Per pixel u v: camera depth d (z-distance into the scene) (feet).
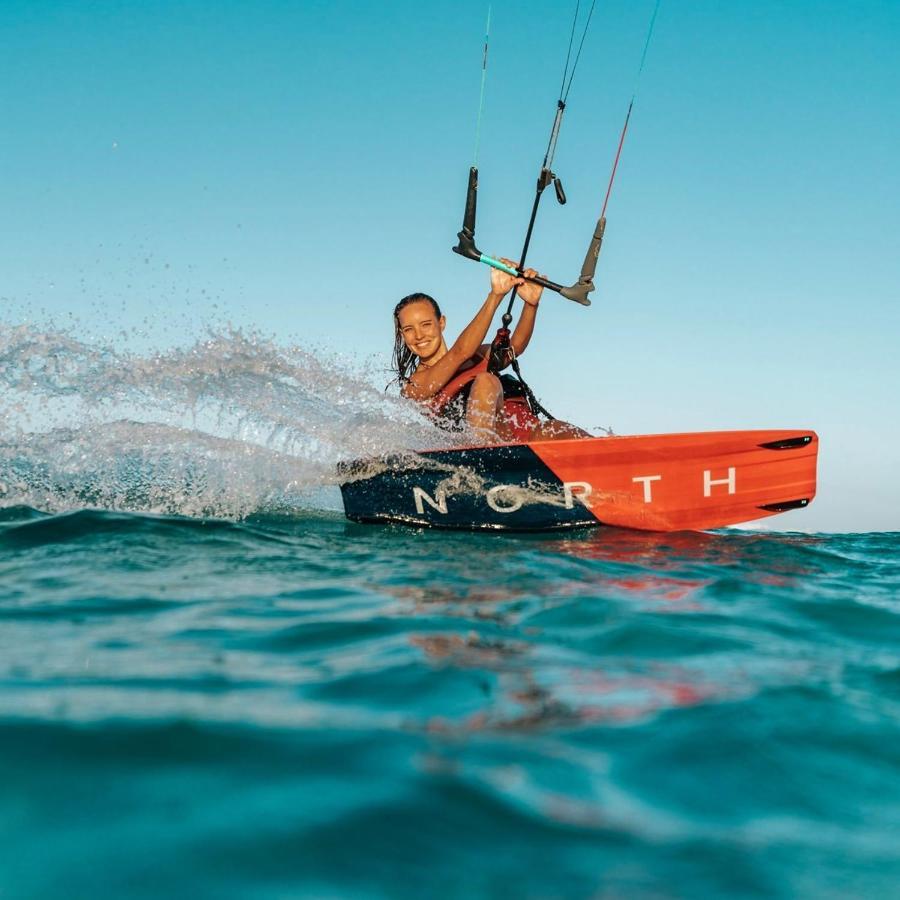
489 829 4.01
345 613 8.30
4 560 10.41
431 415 16.61
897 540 16.16
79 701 5.40
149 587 9.20
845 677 6.83
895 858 4.10
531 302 17.95
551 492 15.14
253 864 3.60
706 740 5.29
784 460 15.52
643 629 8.05
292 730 5.03
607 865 3.81
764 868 3.92
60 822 3.86
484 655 6.97
